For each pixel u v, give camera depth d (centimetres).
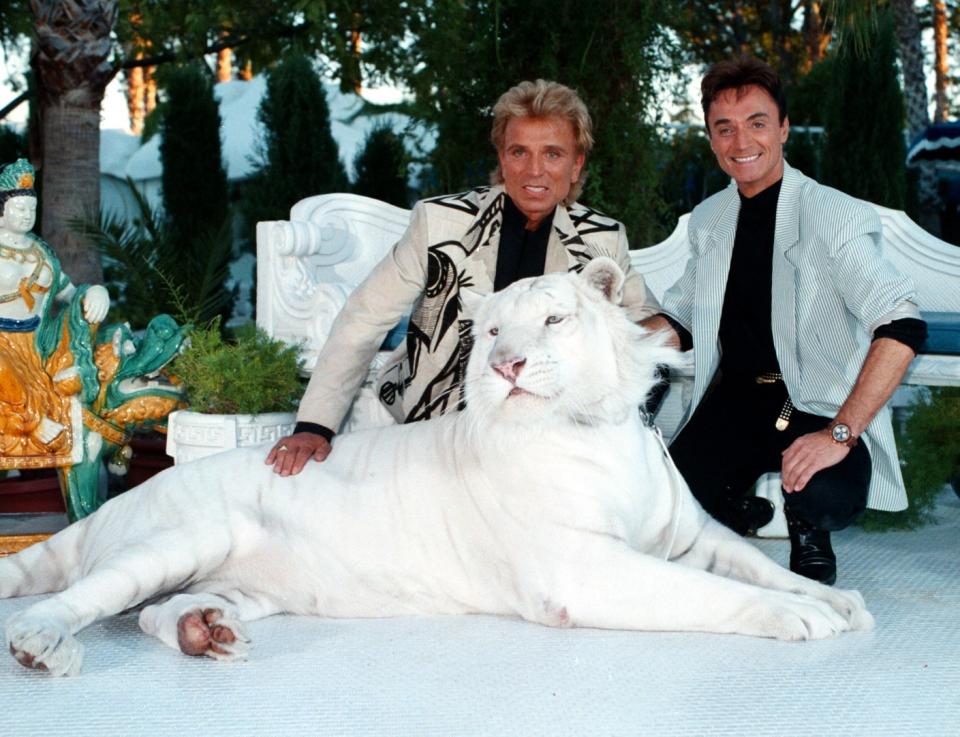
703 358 363
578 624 282
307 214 504
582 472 284
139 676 256
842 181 995
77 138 713
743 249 361
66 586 313
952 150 776
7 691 247
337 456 316
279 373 402
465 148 591
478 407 279
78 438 395
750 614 273
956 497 509
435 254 340
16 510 464
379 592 302
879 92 983
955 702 234
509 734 218
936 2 2228
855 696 238
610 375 284
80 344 394
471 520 294
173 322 420
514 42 566
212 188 1170
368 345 339
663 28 590
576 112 336
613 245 355
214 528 297
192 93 1162
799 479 311
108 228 592
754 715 227
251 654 273
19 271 383
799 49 2064
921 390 529
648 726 221
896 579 351
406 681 250
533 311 276
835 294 337
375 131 1176
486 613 303
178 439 393
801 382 349
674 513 309
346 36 1002
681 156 939
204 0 913
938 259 504
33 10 707
